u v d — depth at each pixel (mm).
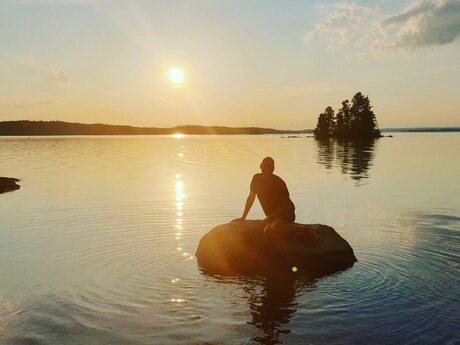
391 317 6516
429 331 6062
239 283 8078
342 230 12125
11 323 6348
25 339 5867
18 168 33719
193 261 9375
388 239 11086
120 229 12359
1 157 47625
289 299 7254
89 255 9766
